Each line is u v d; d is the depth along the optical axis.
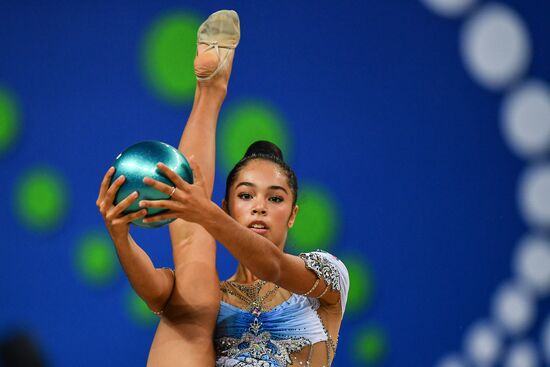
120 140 14.96
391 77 16.19
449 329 15.96
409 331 15.80
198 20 15.41
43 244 14.52
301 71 15.82
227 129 15.31
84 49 14.99
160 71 15.18
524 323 16.33
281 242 9.63
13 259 14.39
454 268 16.11
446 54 16.41
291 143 15.63
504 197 16.44
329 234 15.59
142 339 14.63
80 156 14.80
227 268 14.97
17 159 14.57
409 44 16.30
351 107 15.96
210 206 7.74
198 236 9.83
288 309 9.48
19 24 14.79
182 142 10.42
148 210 7.66
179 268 9.58
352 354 15.45
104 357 14.48
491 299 16.22
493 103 16.53
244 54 15.59
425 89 16.30
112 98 15.01
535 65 16.67
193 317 9.22
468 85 16.45
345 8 16.09
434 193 16.17
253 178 9.55
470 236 16.25
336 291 9.52
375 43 16.17
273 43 15.75
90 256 14.64
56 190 14.64
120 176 7.60
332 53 15.97
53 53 14.88
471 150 16.39
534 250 16.47
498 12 16.59
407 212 16.02
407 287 15.86
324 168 15.73
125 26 15.13
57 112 14.79
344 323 15.48
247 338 9.23
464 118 16.41
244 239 8.02
